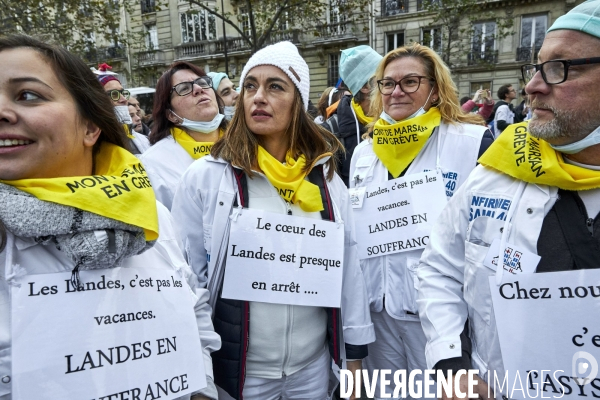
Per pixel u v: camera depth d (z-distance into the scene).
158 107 2.95
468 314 1.48
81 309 1.01
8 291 0.95
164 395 1.11
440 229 1.59
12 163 0.95
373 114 2.71
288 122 1.66
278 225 1.59
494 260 1.29
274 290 1.56
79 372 0.98
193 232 1.67
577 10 1.13
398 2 21.34
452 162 2.21
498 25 19.61
